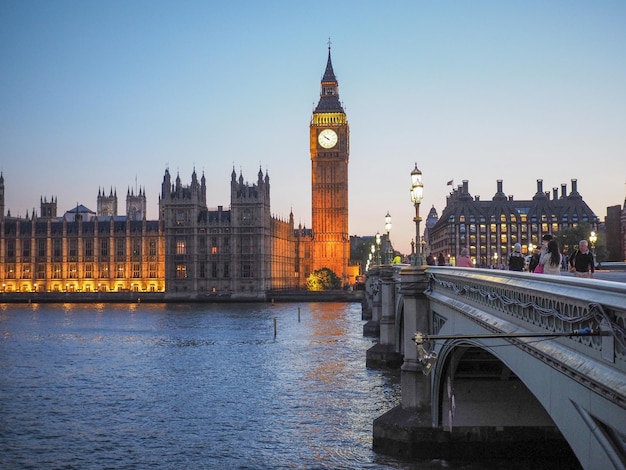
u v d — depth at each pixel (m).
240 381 69.81
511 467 35.59
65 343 107.19
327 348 94.75
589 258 28.12
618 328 13.53
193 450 45.16
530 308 19.31
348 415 53.06
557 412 17.41
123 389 66.81
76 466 42.38
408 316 38.56
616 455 14.73
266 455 43.44
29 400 61.81
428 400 38.31
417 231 37.56
